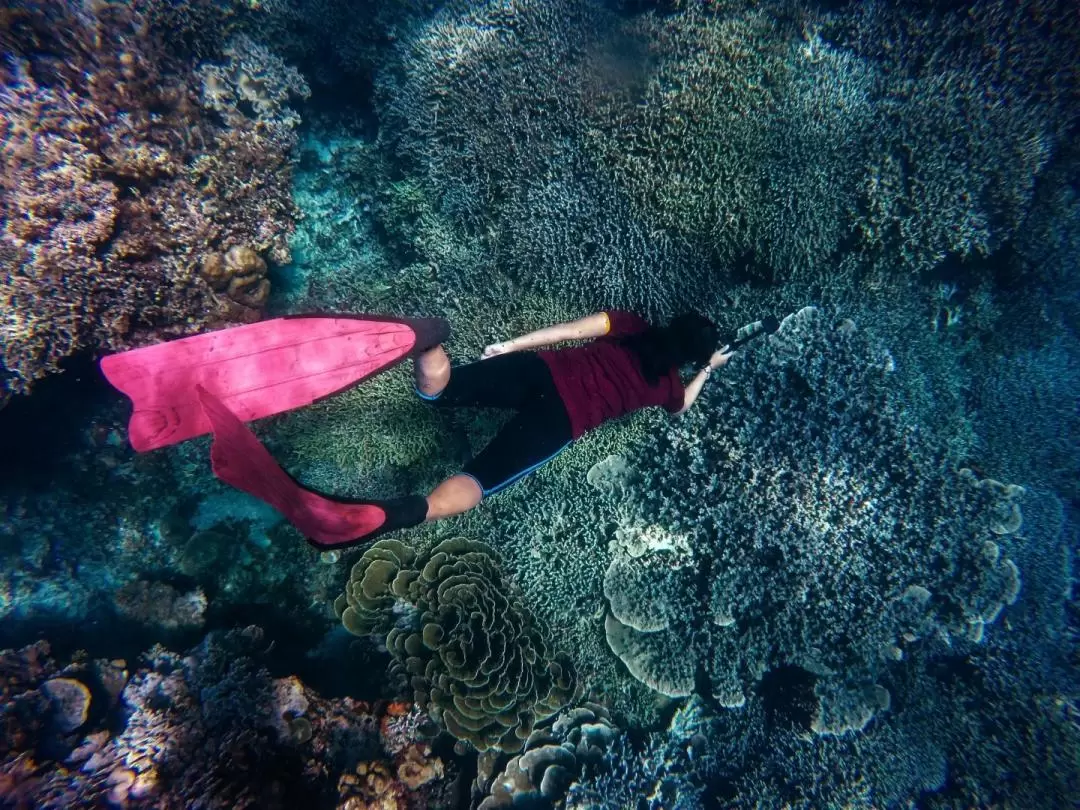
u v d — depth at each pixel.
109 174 2.46
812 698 2.96
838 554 3.00
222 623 2.81
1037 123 3.32
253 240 2.91
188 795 2.16
